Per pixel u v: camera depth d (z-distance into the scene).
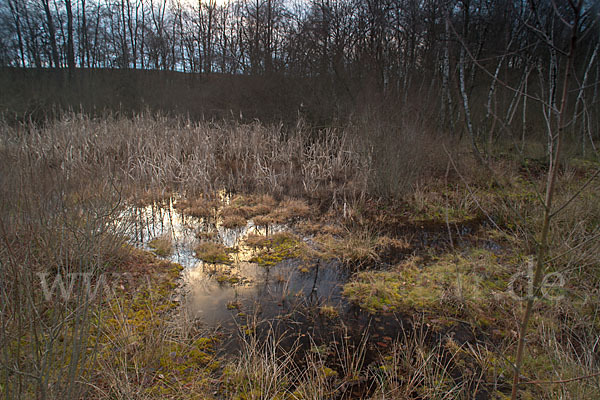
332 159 9.95
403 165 8.05
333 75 13.62
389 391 2.92
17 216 3.08
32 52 21.58
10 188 3.21
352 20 13.63
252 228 6.59
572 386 2.71
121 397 2.63
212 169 9.79
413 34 11.79
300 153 10.80
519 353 2.16
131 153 9.19
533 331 3.62
